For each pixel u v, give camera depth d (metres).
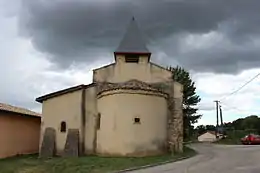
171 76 28.23
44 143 27.08
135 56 28.53
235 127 73.44
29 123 31.02
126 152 23.67
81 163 20.94
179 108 27.56
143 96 24.56
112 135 24.33
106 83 28.12
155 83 28.17
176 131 26.98
